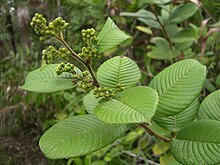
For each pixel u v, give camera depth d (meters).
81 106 0.74
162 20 0.60
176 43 0.62
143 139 0.62
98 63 0.75
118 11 0.76
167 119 0.26
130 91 0.20
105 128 0.23
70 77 0.23
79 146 0.21
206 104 0.27
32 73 0.24
